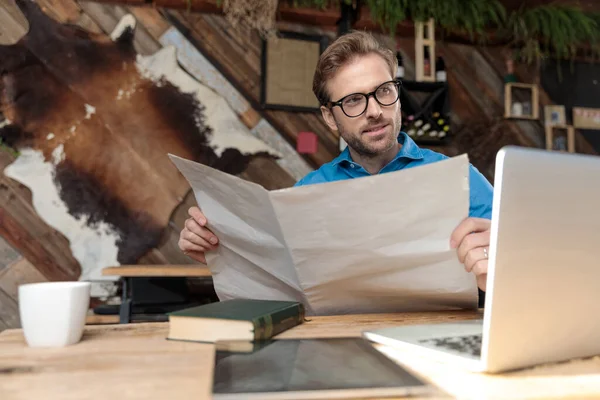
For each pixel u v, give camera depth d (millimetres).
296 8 2875
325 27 3096
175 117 2801
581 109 3518
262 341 718
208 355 648
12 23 2604
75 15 2691
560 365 602
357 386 496
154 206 2740
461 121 3299
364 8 2955
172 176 2773
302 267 927
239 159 2887
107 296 2637
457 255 875
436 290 954
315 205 833
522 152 537
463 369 582
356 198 816
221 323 737
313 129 3033
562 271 571
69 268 2613
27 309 701
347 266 911
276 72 2967
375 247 872
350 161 1632
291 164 2980
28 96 2600
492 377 550
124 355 651
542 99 3465
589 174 572
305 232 870
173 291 2314
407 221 839
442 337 713
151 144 2754
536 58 3459
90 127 2672
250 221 941
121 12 2764
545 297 568
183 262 2762
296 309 865
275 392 477
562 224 561
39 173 2598
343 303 1019
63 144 2631
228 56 2914
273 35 2955
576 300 587
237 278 1098
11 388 509
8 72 2584
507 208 532
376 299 1011
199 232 1062
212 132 2852
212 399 461
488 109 3348
